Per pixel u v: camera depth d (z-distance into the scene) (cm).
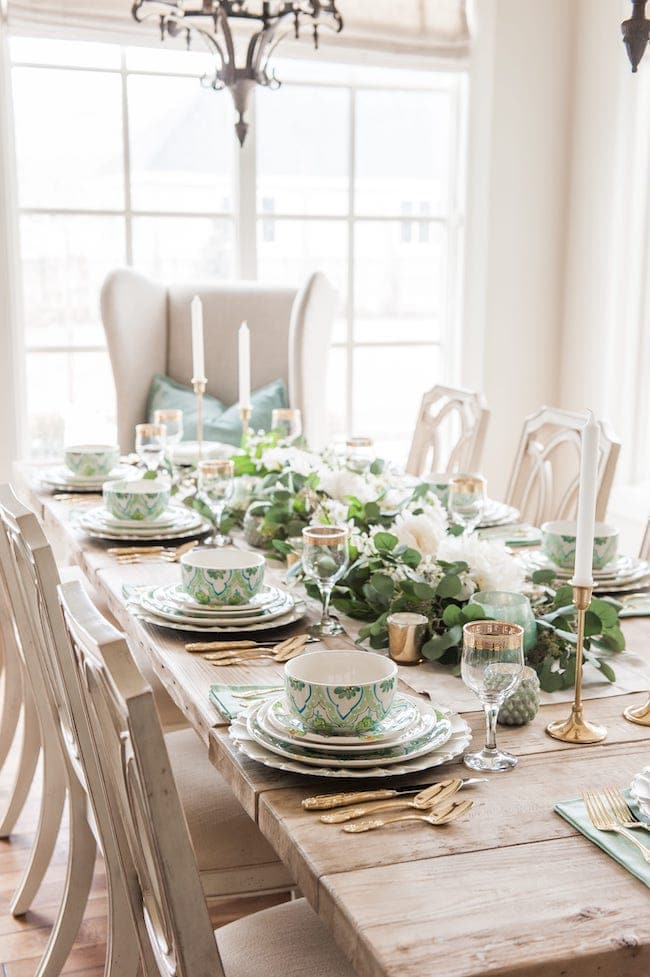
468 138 452
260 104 436
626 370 426
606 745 131
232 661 157
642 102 412
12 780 289
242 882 167
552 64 448
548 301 464
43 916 226
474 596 158
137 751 105
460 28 441
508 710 137
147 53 418
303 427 404
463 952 89
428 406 334
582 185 448
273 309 425
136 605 181
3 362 401
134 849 130
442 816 111
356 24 427
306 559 168
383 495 215
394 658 160
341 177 452
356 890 98
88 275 429
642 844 106
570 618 155
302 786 119
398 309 471
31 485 290
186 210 436
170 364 423
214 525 236
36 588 155
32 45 404
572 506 263
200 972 111
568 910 95
